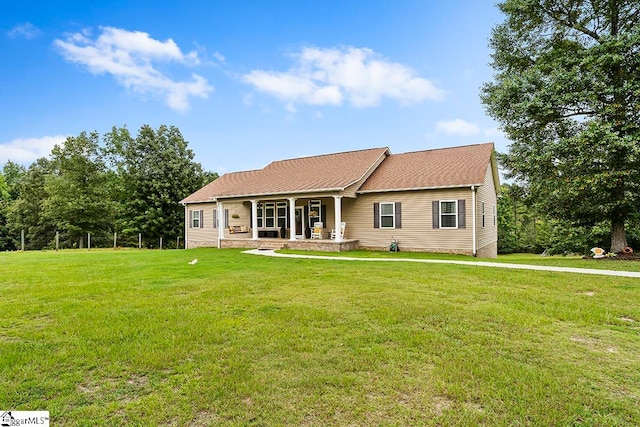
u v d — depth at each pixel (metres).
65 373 3.52
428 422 2.67
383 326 4.84
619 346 4.16
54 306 5.96
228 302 6.18
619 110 11.62
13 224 35.34
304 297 6.52
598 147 11.21
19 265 11.54
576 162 11.66
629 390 3.16
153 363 3.70
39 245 34.47
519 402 2.93
